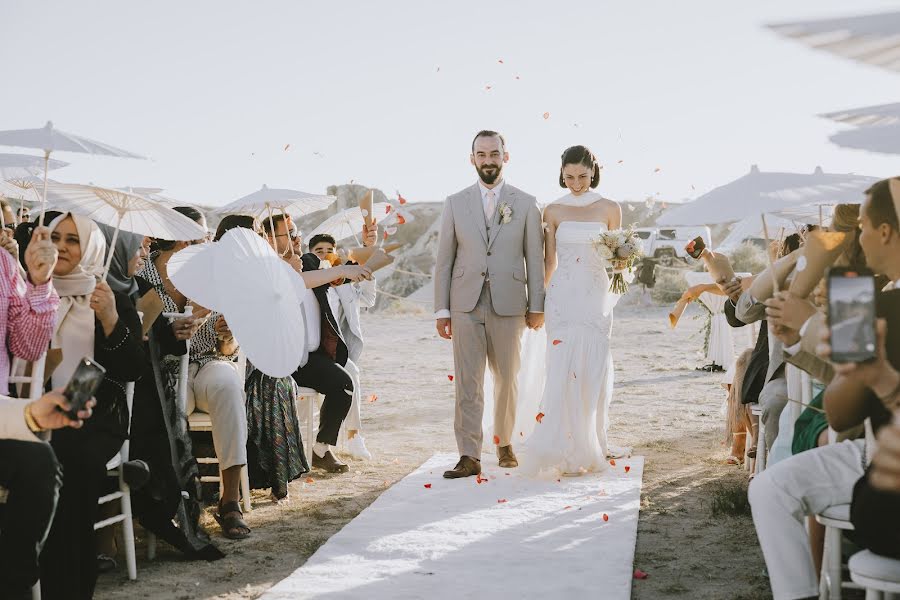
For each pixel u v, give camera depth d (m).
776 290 3.90
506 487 7.01
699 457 8.20
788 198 3.88
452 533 5.66
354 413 8.37
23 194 7.45
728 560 5.08
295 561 5.16
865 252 3.22
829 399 3.10
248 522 6.01
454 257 7.85
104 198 4.77
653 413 10.93
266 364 4.74
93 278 4.62
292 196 7.08
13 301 4.07
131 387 4.69
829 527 3.49
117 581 4.77
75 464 4.25
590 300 7.60
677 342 20.45
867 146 3.40
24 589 3.73
